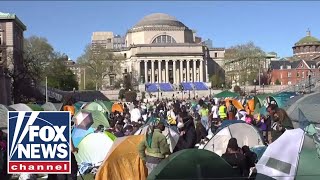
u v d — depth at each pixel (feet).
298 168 43.01
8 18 400.47
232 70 593.83
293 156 43.50
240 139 63.77
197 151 37.81
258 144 63.10
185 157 37.52
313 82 278.67
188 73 622.13
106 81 600.80
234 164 43.01
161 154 46.85
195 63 624.18
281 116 55.31
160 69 622.95
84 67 575.79
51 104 134.41
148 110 163.63
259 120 86.79
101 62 576.20
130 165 51.47
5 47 397.80
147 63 622.95
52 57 457.27
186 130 61.62
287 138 44.65
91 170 67.15
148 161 46.88
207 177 37.22
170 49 620.90
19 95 310.24
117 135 75.41
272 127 58.08
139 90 537.24
